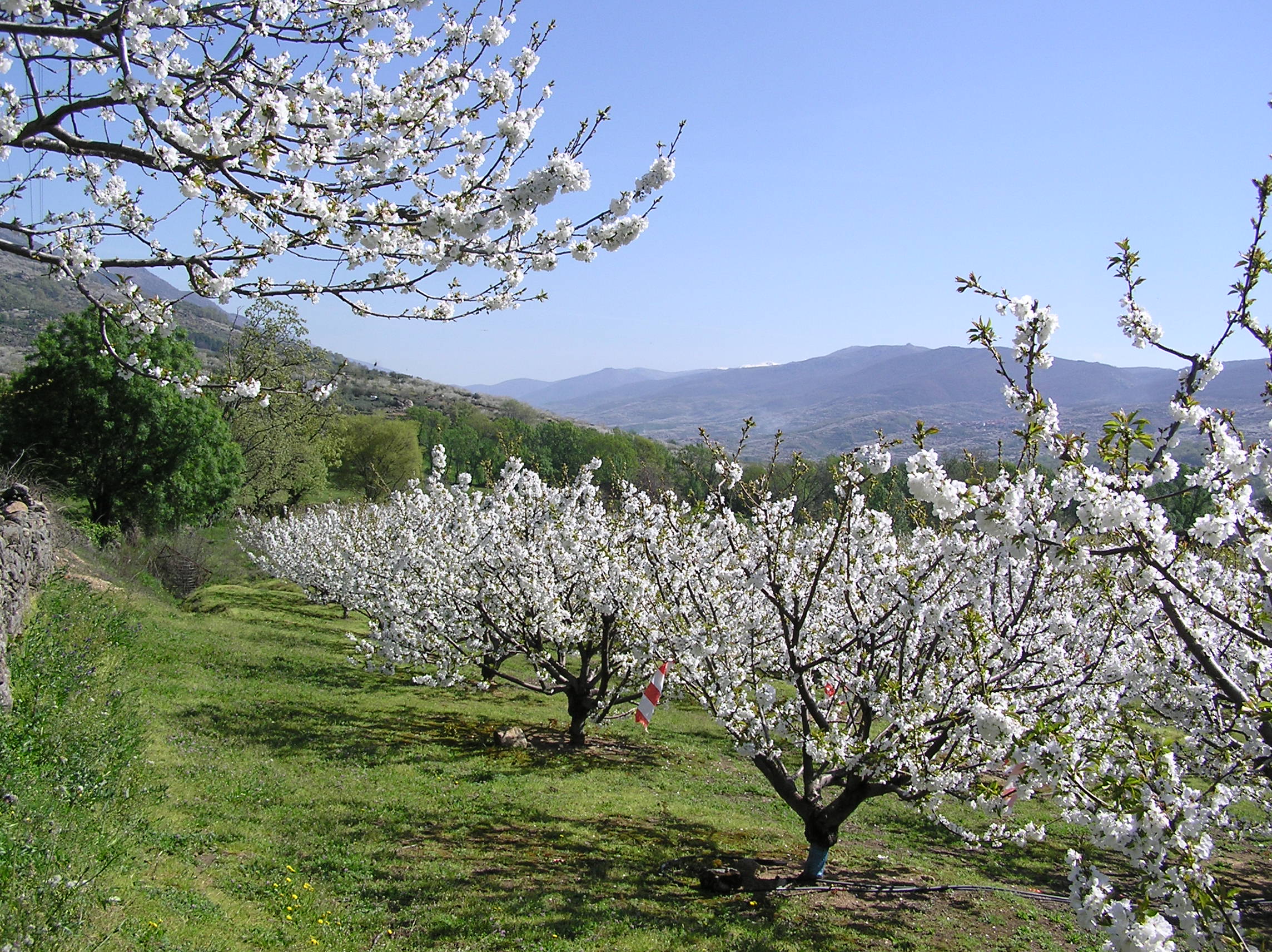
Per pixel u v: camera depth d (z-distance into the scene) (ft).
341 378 22.79
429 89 19.12
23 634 32.91
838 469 27.25
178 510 95.25
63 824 19.31
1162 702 25.75
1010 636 23.99
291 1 16.85
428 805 33.32
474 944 21.38
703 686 30.76
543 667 47.60
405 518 62.18
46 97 16.16
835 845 34.32
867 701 26.84
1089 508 12.91
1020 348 14.98
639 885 27.14
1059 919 26.55
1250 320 13.65
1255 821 37.83
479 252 16.89
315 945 19.42
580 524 47.26
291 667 58.44
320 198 15.92
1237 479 13.97
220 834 26.09
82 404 82.99
